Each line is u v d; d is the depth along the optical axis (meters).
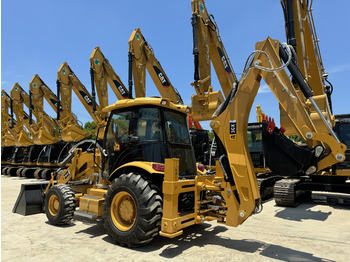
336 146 3.87
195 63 7.72
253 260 3.78
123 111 5.28
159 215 4.18
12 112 21.25
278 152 4.21
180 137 5.25
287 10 6.04
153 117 4.89
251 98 4.26
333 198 8.77
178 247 4.31
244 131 4.24
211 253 4.05
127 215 4.45
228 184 4.20
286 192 8.22
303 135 4.03
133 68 10.36
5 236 4.94
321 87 9.30
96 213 5.09
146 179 4.37
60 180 6.92
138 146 4.88
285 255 4.00
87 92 15.30
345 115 8.23
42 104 18.58
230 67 9.52
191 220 4.41
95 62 12.84
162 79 10.64
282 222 6.23
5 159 22.50
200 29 8.39
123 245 4.33
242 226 5.77
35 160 18.41
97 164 5.95
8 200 9.02
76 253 4.04
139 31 10.49
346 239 4.91
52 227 5.58
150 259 3.79
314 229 5.62
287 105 4.09
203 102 7.65
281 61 4.11
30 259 3.80
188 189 4.32
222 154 4.34
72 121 16.00
